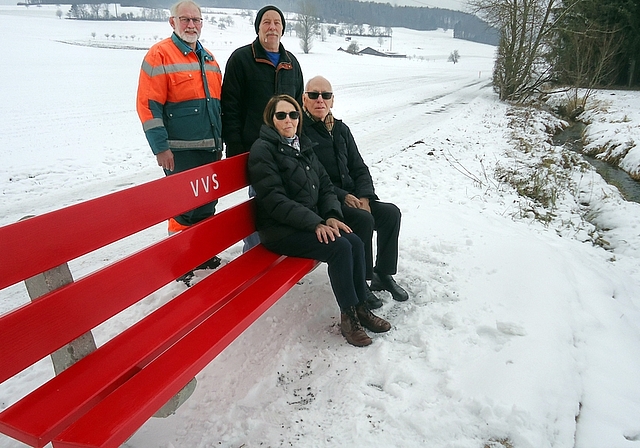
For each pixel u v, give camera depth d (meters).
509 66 21.33
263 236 3.02
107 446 1.48
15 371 1.57
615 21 24.91
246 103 3.59
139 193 2.16
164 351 2.00
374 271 3.34
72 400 1.65
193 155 3.55
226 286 2.50
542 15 20.86
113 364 1.85
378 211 3.29
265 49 3.51
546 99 22.14
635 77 26.56
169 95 3.35
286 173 2.97
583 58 22.80
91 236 1.92
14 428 1.52
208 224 2.63
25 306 1.63
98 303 1.91
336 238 2.75
